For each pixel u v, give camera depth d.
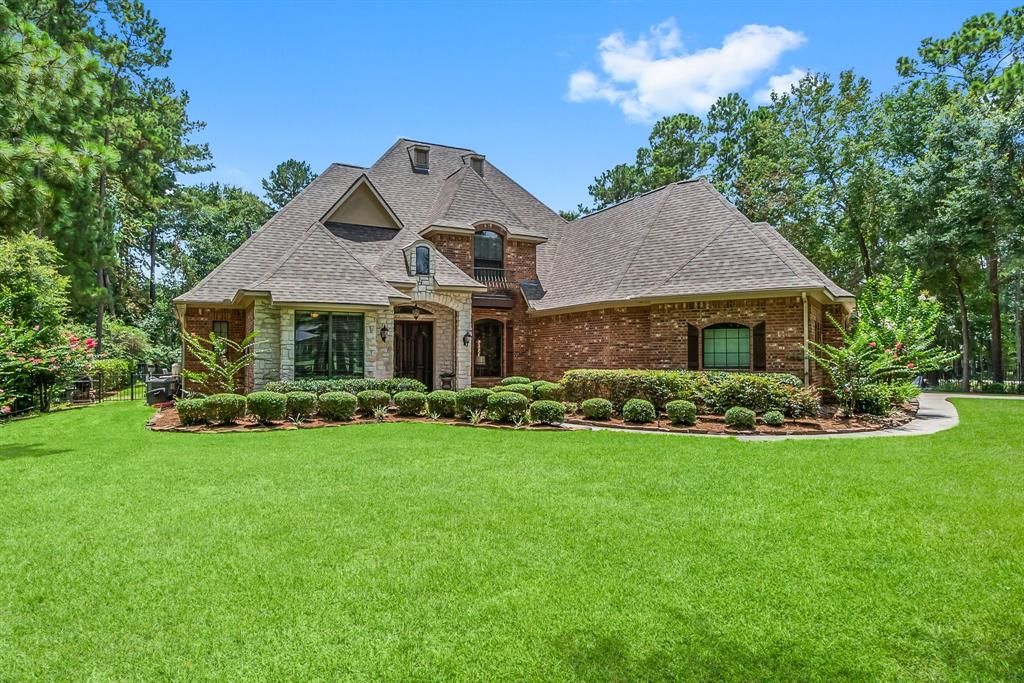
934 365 16.75
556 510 6.16
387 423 13.05
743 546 5.10
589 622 3.75
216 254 48.03
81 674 3.19
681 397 13.80
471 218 21.14
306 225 20.19
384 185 23.28
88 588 4.22
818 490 7.01
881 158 34.81
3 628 3.68
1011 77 28.02
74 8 27.81
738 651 3.43
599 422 13.24
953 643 3.53
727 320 16.16
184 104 44.69
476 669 3.23
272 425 12.55
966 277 30.25
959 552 4.95
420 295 18.19
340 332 15.93
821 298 16.08
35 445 10.21
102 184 27.48
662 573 4.51
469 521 5.78
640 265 18.23
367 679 3.13
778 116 37.06
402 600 4.04
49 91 10.08
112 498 6.59
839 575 4.49
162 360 33.84
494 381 21.19
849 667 3.28
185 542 5.16
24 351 15.66
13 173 9.25
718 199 18.97
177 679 3.13
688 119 41.28
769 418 12.63
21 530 5.49
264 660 3.31
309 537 5.29
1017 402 20.31
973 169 26.56
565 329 19.91
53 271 18.30
